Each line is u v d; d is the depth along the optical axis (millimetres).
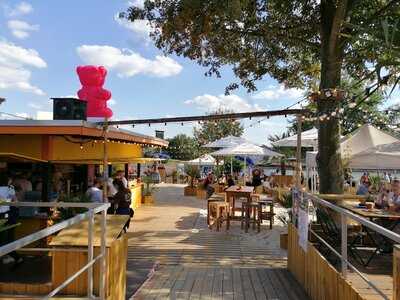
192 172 26734
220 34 11992
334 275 5105
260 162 38719
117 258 5434
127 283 7090
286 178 24688
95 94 11555
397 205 8266
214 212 13734
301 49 13445
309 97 8930
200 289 6793
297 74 14094
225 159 32938
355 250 8109
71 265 4902
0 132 9062
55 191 11203
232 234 12383
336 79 9758
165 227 13586
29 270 7039
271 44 12984
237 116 10031
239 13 9680
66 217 8852
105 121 10062
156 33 12531
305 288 6715
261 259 9445
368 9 10727
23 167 10961
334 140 10055
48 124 9062
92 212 4328
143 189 20766
